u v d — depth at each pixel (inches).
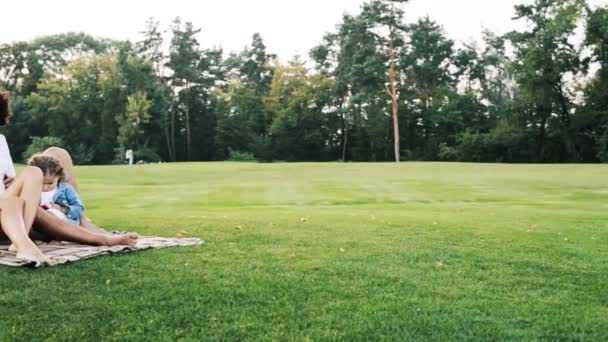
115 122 2434.8
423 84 2358.5
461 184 780.6
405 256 196.2
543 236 252.7
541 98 1861.5
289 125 2534.5
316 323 121.5
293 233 250.8
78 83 2453.2
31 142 2496.3
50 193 209.9
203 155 2765.7
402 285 154.1
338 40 2391.7
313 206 503.5
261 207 485.1
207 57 2787.9
